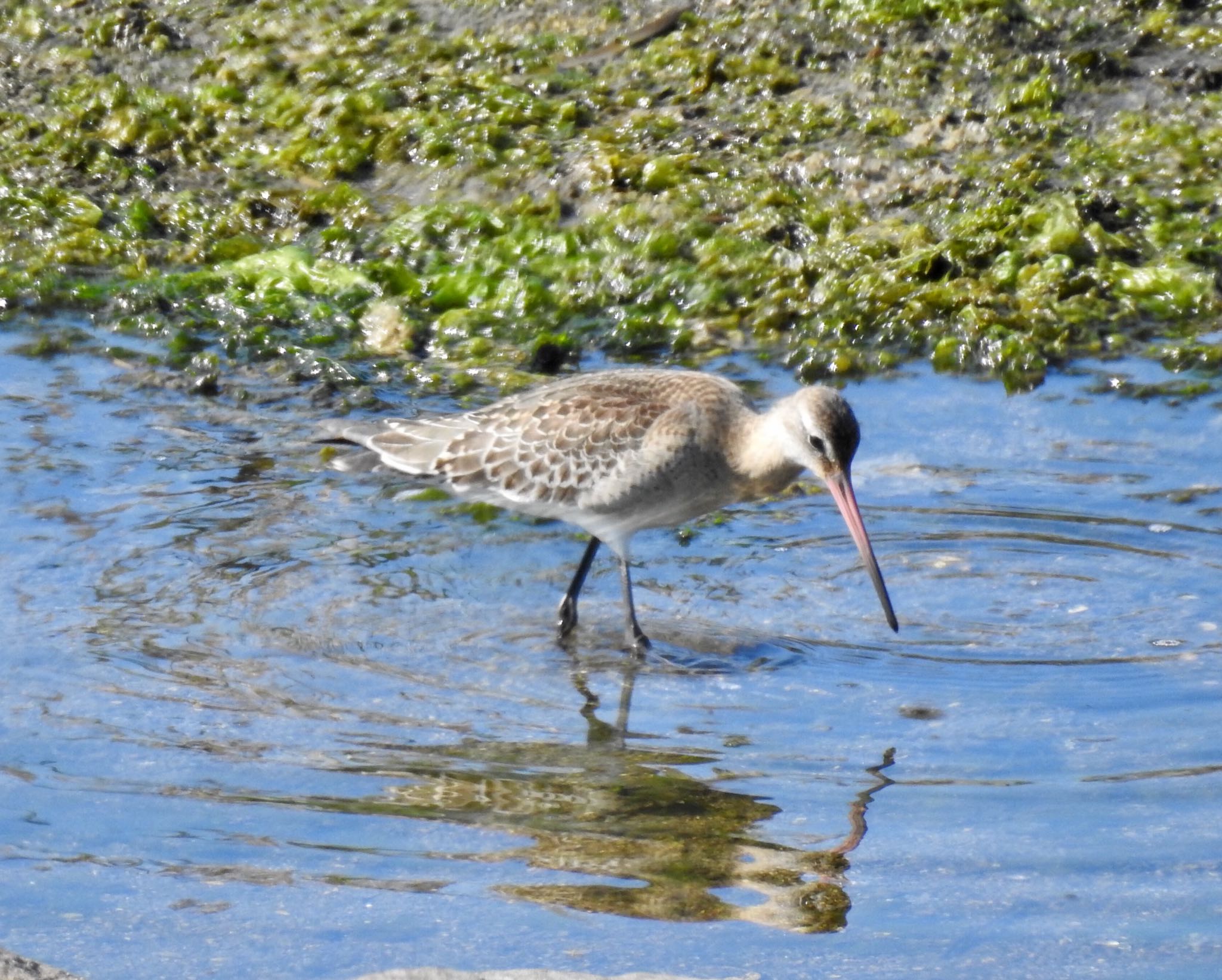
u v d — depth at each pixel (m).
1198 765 10.15
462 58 20.09
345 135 19.06
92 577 12.58
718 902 8.84
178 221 18.45
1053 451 14.59
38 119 19.80
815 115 18.77
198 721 10.70
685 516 12.59
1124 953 8.36
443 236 17.91
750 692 11.27
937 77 19.06
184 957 8.33
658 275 17.25
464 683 11.36
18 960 7.67
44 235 18.22
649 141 18.64
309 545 13.22
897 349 16.38
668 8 20.28
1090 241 17.17
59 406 15.44
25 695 10.95
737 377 15.95
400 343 16.69
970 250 17.12
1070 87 18.86
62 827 9.51
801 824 9.59
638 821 9.64
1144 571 12.74
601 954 8.36
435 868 9.14
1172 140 18.17
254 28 20.84
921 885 9.00
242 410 15.51
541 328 16.89
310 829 9.52
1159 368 15.86
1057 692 11.14
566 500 12.41
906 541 13.34
